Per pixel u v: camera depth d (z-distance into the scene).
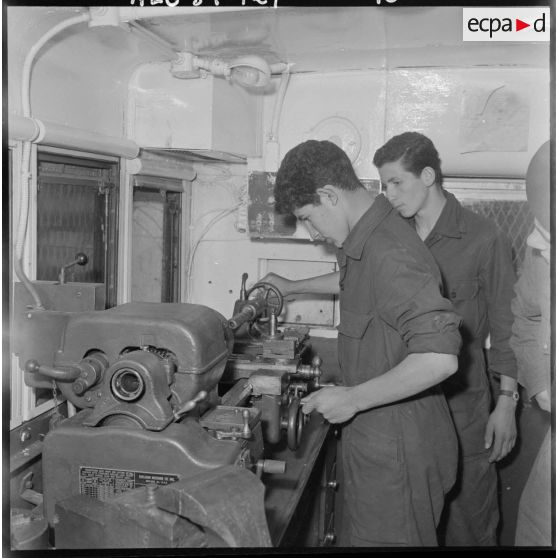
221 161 2.51
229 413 1.29
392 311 1.37
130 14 1.54
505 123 2.19
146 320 1.19
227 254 2.59
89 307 1.41
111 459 1.12
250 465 1.22
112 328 1.20
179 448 1.10
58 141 1.60
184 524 0.96
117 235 2.04
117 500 0.99
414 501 1.48
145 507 0.97
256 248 2.56
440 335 1.30
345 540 1.98
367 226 1.46
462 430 2.12
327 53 2.04
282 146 2.33
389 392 1.35
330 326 2.56
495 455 2.08
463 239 2.07
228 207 2.56
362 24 1.76
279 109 2.28
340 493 2.11
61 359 1.22
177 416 1.15
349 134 2.27
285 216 2.35
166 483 1.11
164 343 1.18
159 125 2.02
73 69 1.72
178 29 1.70
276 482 1.45
